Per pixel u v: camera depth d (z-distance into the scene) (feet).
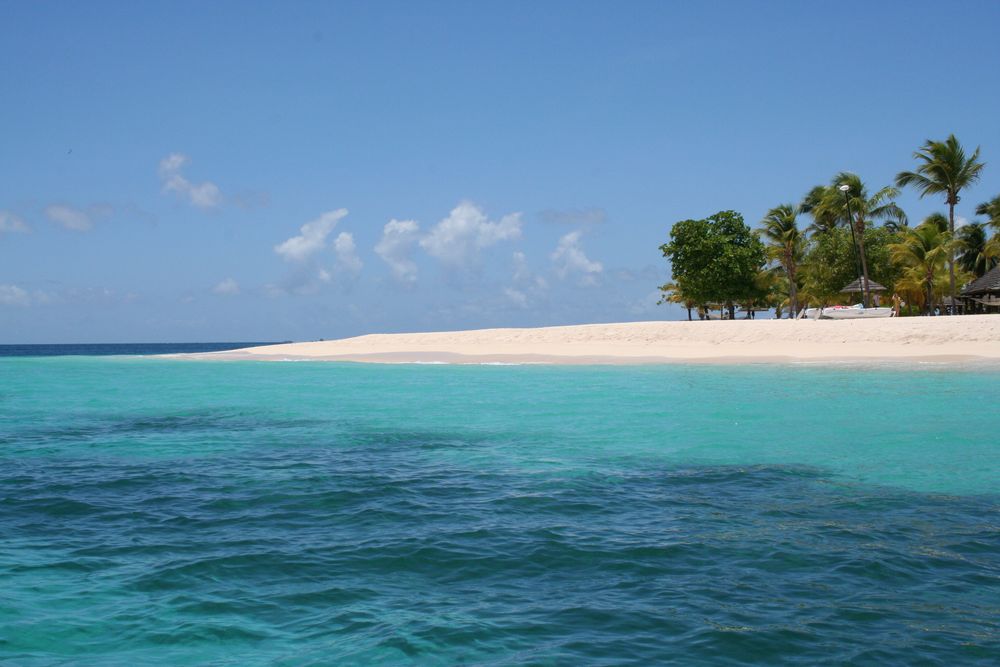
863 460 40.50
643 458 41.57
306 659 16.90
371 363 125.39
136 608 19.89
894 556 23.86
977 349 104.32
